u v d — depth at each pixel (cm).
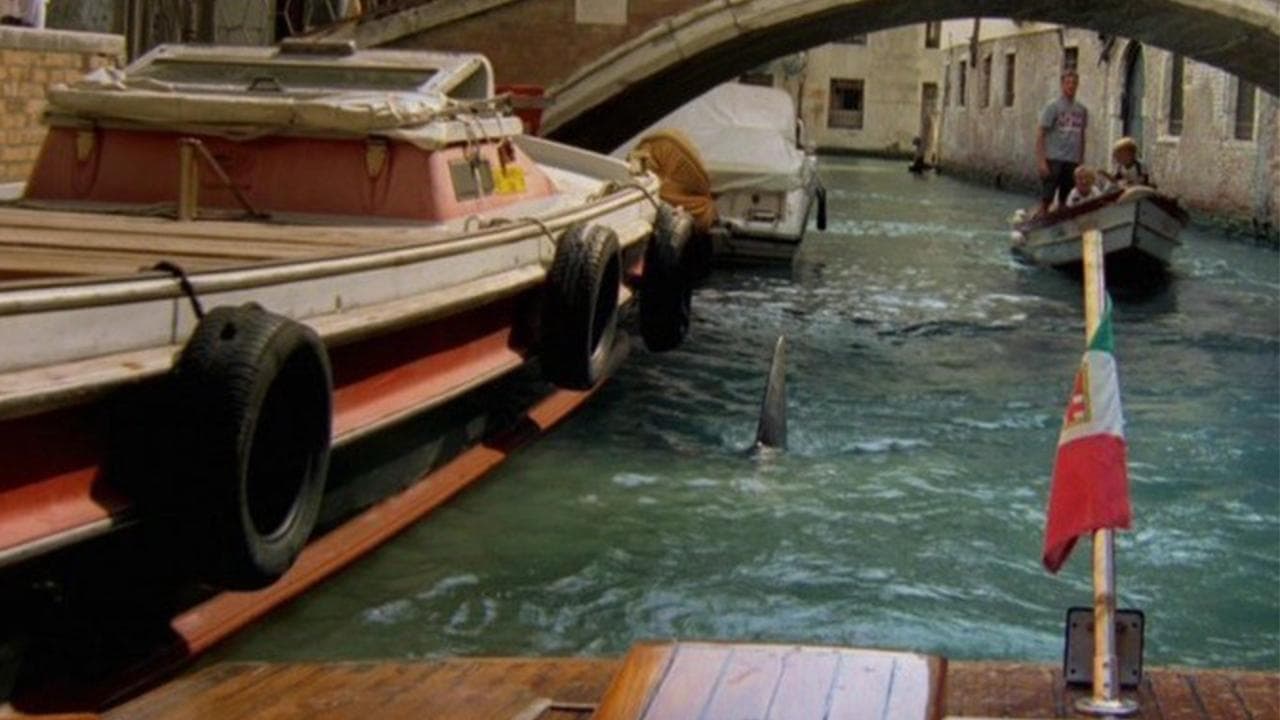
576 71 1434
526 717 402
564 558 697
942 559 717
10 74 996
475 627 616
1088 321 426
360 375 645
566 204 936
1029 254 1872
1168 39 1753
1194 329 1397
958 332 1361
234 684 437
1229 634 639
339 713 411
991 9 1795
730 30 1433
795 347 1255
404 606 633
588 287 812
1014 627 636
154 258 633
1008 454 912
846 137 4819
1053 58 3123
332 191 773
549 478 820
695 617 636
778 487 823
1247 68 1745
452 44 1442
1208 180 2306
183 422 502
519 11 1434
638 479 825
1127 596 679
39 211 763
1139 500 823
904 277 1728
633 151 1263
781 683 336
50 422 468
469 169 819
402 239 720
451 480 766
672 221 1053
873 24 1834
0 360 454
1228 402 1079
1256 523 786
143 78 825
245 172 779
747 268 1709
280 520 552
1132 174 1748
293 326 529
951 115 4059
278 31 1709
